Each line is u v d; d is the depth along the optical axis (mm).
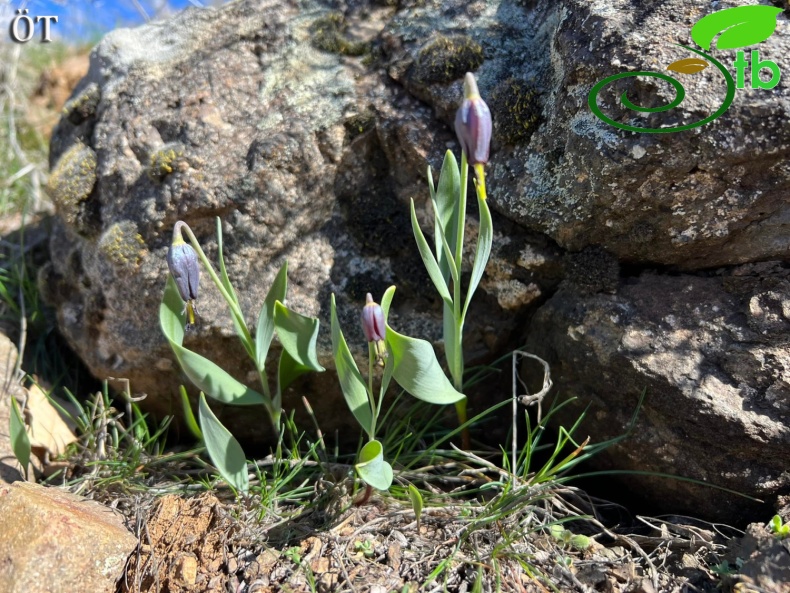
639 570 201
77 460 259
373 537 212
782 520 197
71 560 194
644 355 209
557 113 217
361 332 247
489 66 236
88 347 278
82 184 264
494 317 246
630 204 205
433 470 248
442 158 236
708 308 210
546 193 219
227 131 251
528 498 212
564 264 228
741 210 199
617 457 225
